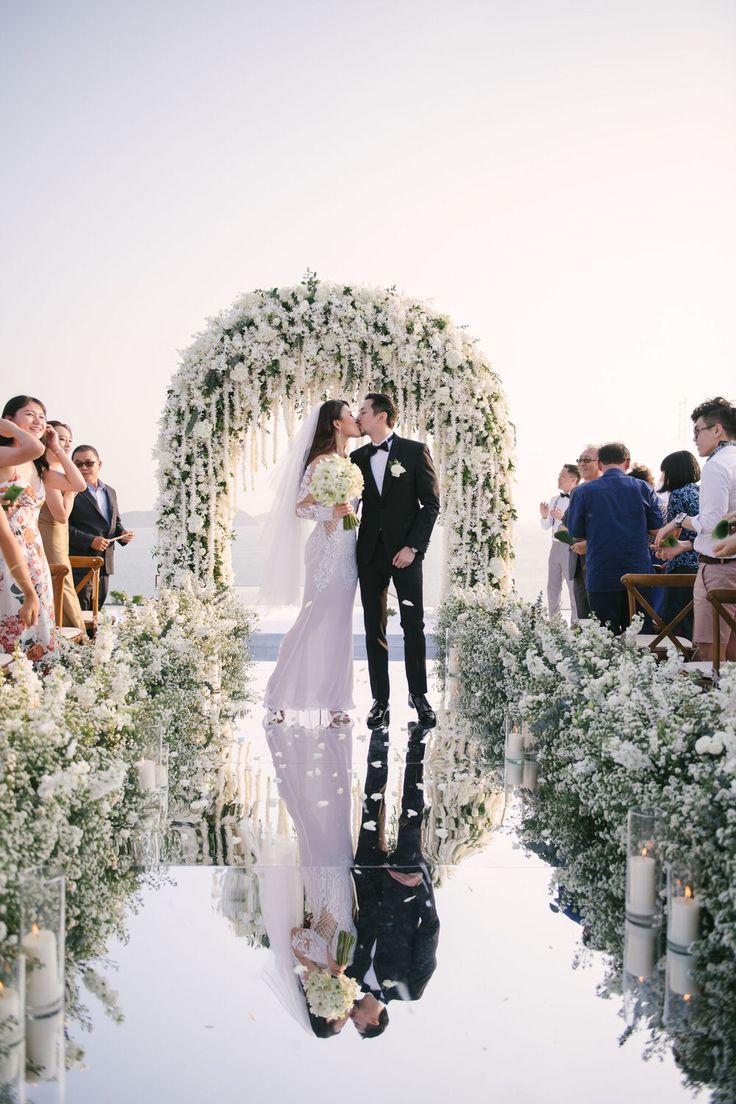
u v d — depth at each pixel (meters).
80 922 2.62
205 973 2.30
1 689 2.88
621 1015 2.08
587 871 3.03
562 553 8.07
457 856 3.20
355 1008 2.12
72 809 2.77
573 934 2.53
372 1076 1.84
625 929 2.54
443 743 5.01
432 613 11.73
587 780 3.25
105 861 3.06
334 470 4.95
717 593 3.84
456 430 7.27
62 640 4.16
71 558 5.95
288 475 5.57
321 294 7.06
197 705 5.53
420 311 7.21
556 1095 1.76
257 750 4.83
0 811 2.27
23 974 2.04
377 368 7.16
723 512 4.08
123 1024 2.04
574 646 4.17
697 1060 1.91
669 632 4.71
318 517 5.39
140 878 2.98
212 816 3.67
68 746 2.69
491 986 2.23
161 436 7.18
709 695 2.93
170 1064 1.88
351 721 5.62
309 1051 1.93
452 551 7.40
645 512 5.69
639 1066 1.88
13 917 2.20
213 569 7.28
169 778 4.24
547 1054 1.92
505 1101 1.75
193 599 6.53
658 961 2.34
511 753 4.45
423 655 5.48
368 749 4.86
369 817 3.67
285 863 3.13
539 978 2.27
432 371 7.09
